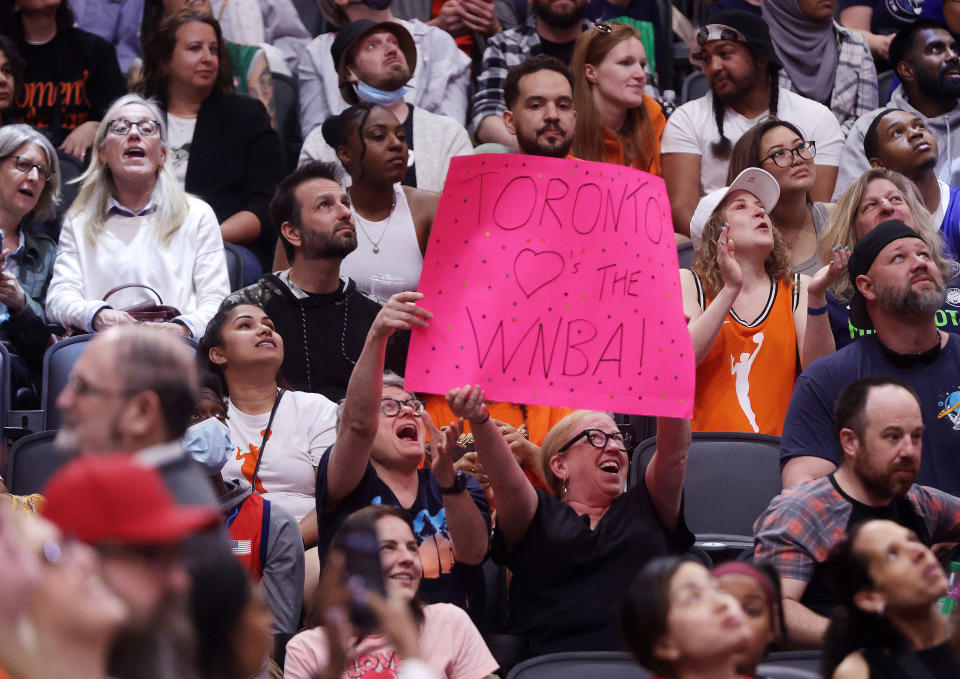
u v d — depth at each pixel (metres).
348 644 9.39
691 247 20.58
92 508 5.37
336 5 25.70
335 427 16.52
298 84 26.09
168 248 20.09
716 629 8.40
